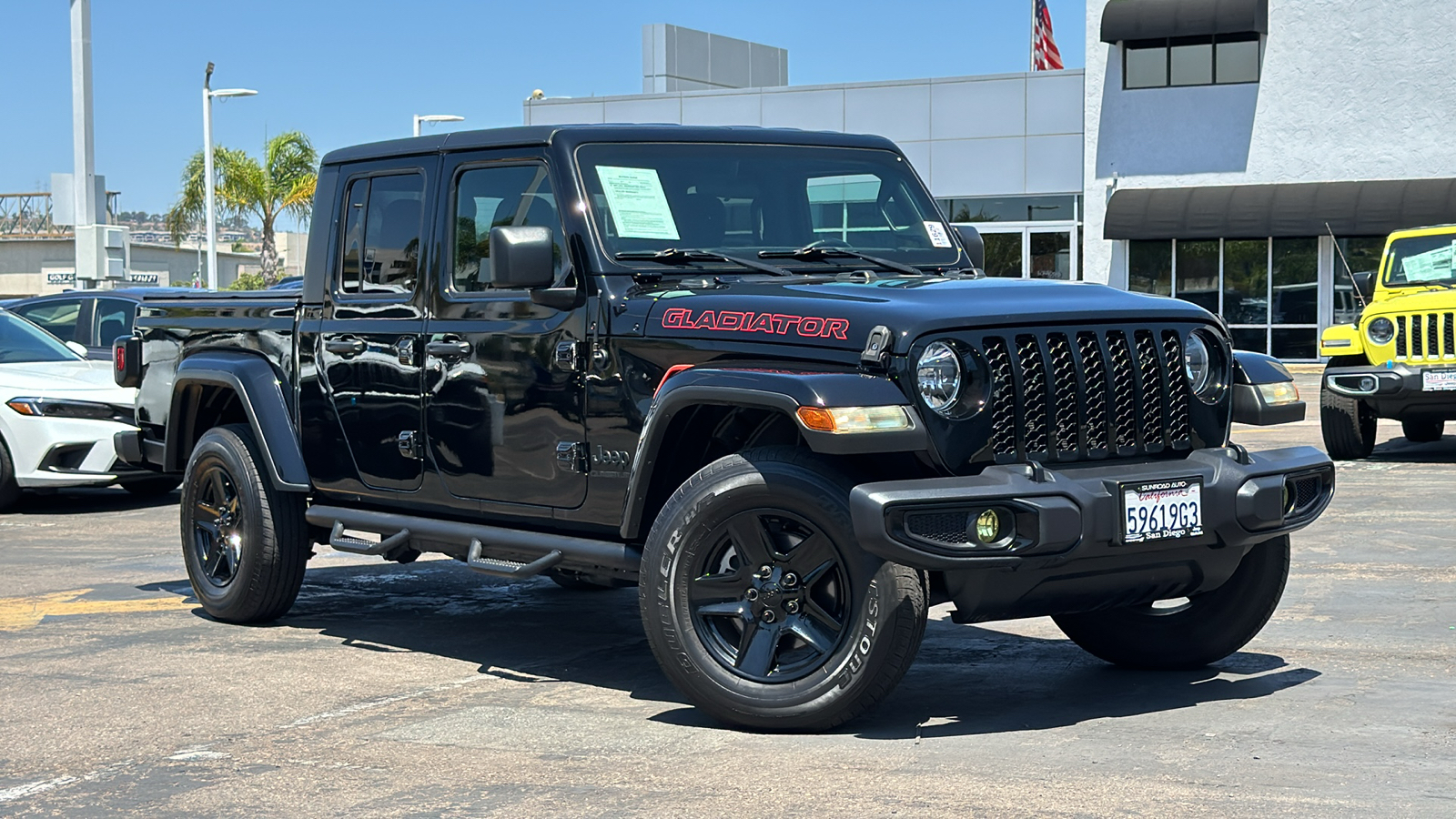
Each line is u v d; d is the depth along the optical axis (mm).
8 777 4520
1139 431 4926
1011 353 4723
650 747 4699
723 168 5762
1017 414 4719
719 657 4848
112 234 22438
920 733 4820
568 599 7730
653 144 5703
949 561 4430
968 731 4840
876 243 5957
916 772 4348
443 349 5867
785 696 4723
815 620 4777
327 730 5008
